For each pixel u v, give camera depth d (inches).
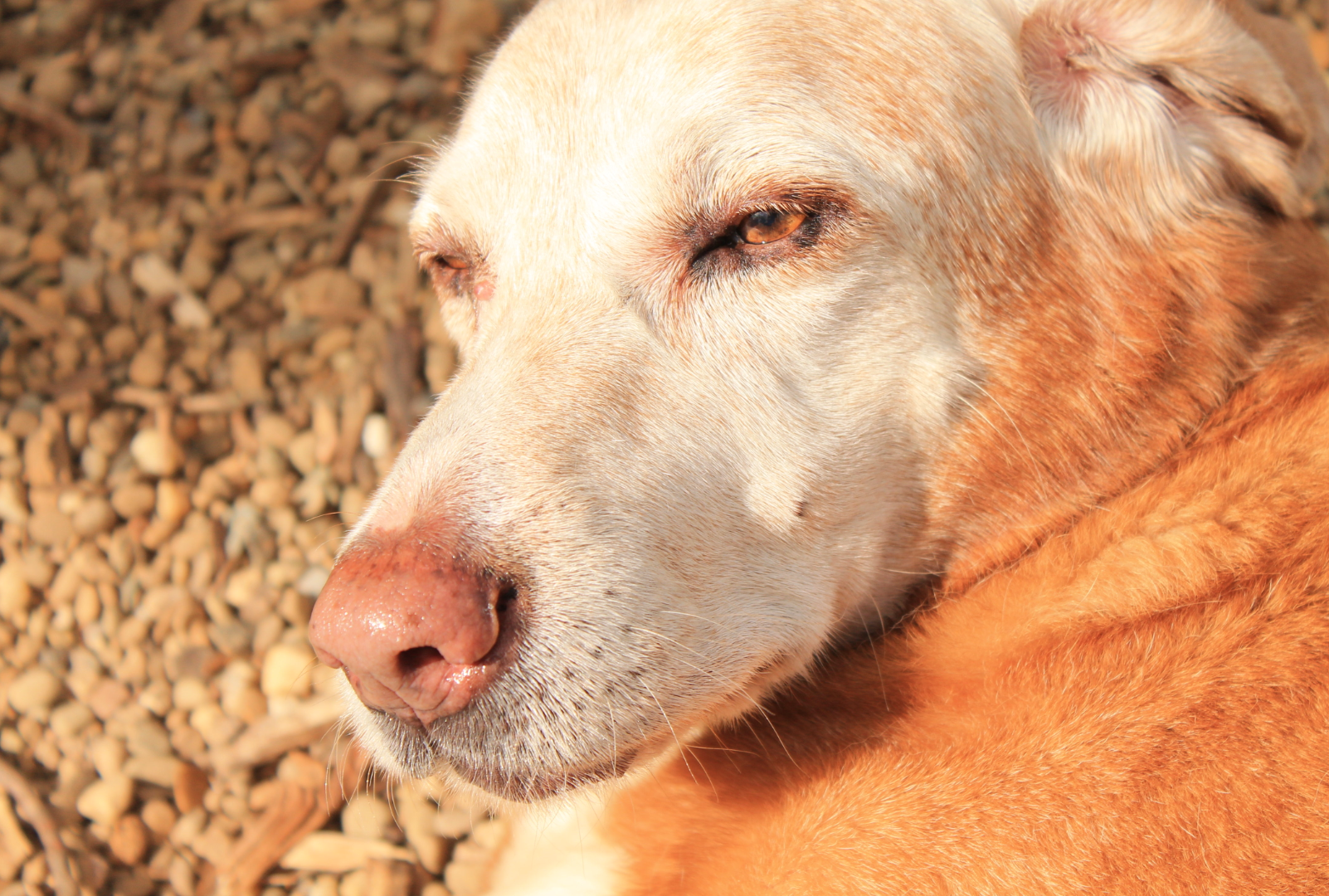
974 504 24.1
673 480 22.8
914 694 23.8
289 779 30.4
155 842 30.4
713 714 23.1
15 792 30.5
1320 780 21.5
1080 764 22.2
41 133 42.5
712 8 23.3
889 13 23.6
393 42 42.3
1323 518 22.6
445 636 21.4
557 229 23.5
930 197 23.4
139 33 44.3
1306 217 24.3
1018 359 23.8
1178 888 21.6
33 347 37.5
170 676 31.9
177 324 37.9
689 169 23.0
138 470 34.5
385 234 38.6
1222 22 23.7
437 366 35.3
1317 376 23.7
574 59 23.5
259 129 41.1
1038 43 24.4
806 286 23.1
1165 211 23.9
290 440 35.1
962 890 22.2
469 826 29.5
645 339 23.2
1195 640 22.4
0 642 32.6
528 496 22.1
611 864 24.6
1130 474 23.9
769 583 23.2
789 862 22.9
